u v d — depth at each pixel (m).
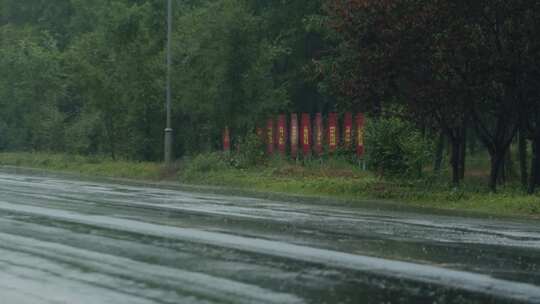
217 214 21.73
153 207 23.56
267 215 21.78
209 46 39.78
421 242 16.48
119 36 42.78
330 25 27.83
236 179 33.03
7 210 21.98
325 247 15.41
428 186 28.05
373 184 28.58
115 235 16.89
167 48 40.91
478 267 13.37
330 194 28.42
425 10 25.95
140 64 42.69
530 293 11.27
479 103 28.33
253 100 40.31
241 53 39.47
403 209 25.03
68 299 10.79
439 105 27.41
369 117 30.31
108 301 10.64
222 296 10.90
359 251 14.95
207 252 14.62
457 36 26.11
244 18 39.50
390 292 11.23
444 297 10.96
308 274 12.52
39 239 16.25
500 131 28.59
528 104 27.81
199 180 34.41
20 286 11.65
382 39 26.45
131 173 38.50
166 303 10.49
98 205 23.92
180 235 16.94
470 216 23.25
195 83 41.09
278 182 31.59
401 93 27.72
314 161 39.72
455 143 29.33
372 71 26.86
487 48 26.33
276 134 43.16
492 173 28.80
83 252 14.59
